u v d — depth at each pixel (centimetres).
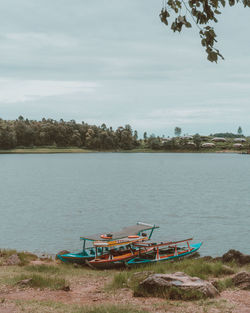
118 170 14538
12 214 4938
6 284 1421
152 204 5875
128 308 1027
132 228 2567
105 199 6488
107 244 2184
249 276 1302
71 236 3606
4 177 11375
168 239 3488
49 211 5194
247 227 4078
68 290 1372
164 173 13250
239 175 12569
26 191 7756
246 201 6275
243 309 1020
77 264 2239
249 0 592
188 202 6122
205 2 606
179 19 609
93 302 1170
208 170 14862
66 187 8550
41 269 1889
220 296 1170
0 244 3262
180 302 1097
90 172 13475
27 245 3225
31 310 1046
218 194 7269
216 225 4206
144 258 2284
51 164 18125
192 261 1947
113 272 1975
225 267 1670
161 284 1185
